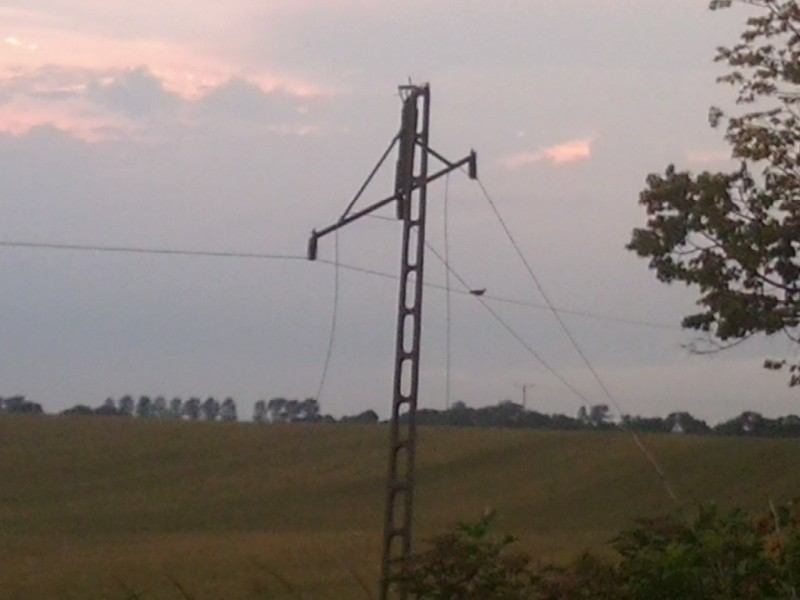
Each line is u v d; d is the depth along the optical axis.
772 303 21.08
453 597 6.52
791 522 7.29
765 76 20.75
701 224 21.05
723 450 45.59
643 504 42.91
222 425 64.50
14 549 37.97
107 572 29.89
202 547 36.34
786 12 20.53
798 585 6.50
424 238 15.88
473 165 16.14
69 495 50.69
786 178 20.61
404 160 15.99
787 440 45.47
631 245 21.81
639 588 6.40
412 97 16.05
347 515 46.28
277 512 47.12
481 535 6.81
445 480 50.56
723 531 6.60
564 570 6.59
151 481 53.09
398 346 15.72
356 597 20.36
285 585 13.52
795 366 21.48
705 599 6.38
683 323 21.88
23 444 59.16
